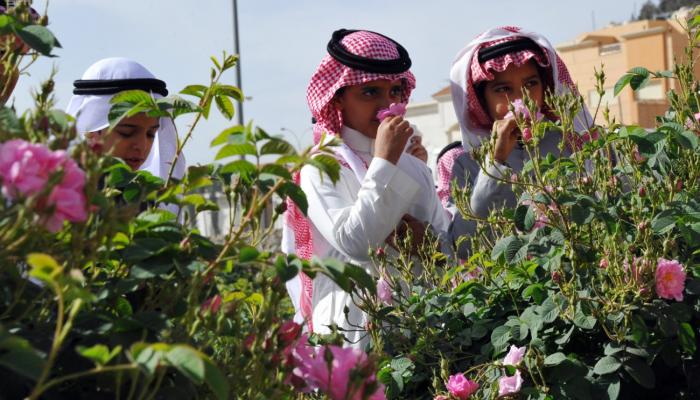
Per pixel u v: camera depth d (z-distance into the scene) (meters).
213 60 2.89
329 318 4.98
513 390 3.75
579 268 4.05
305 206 2.64
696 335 4.02
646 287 3.67
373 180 4.88
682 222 3.86
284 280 2.41
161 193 2.75
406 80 5.59
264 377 2.43
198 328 2.34
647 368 3.74
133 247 2.37
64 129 2.13
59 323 1.81
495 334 4.02
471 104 6.15
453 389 3.70
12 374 2.07
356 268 2.53
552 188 4.01
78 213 1.94
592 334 4.01
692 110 4.59
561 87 6.17
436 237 5.14
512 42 5.93
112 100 2.76
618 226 3.86
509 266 4.15
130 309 2.41
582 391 3.72
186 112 2.87
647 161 4.35
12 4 2.81
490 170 4.98
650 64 43.22
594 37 44.59
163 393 2.24
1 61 2.61
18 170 1.85
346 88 5.38
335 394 2.32
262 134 2.45
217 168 2.72
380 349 4.11
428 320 4.32
